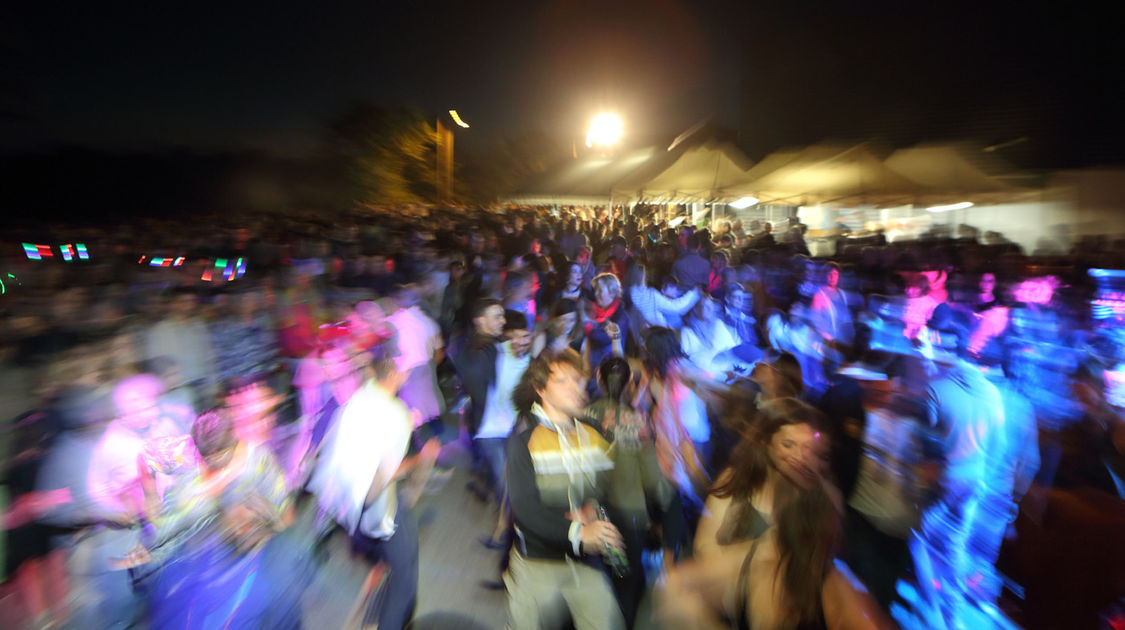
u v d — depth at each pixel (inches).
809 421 110.9
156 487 149.1
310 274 381.4
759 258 442.6
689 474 177.3
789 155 879.1
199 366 283.0
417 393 272.5
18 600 150.9
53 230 1203.9
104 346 185.6
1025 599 161.0
